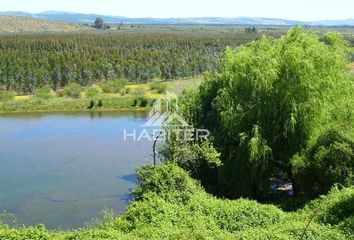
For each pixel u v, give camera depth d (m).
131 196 41.56
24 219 36.91
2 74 102.12
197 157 37.53
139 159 52.44
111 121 74.88
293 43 36.94
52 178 46.41
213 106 38.66
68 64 113.31
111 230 24.92
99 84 112.19
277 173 41.34
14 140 62.03
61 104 86.81
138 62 120.81
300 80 34.66
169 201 29.64
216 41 181.50
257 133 34.69
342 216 26.00
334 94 36.03
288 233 23.09
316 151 32.56
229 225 26.59
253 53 38.62
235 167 36.03
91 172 48.19
